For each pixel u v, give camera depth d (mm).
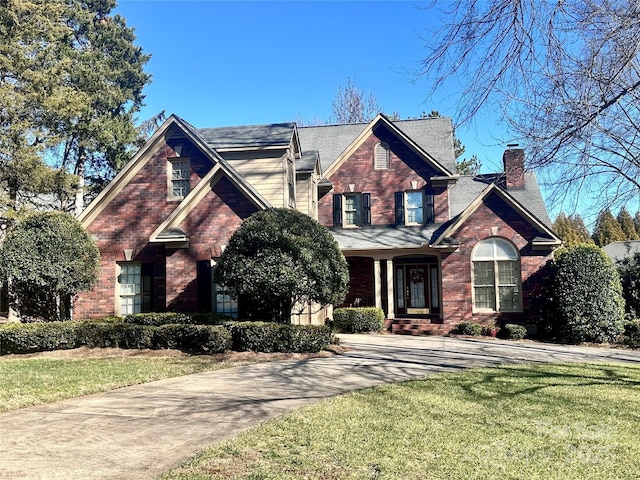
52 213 15062
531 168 7688
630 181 8312
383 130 23000
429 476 4941
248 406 7777
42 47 24781
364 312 19547
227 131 19953
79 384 9438
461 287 19344
